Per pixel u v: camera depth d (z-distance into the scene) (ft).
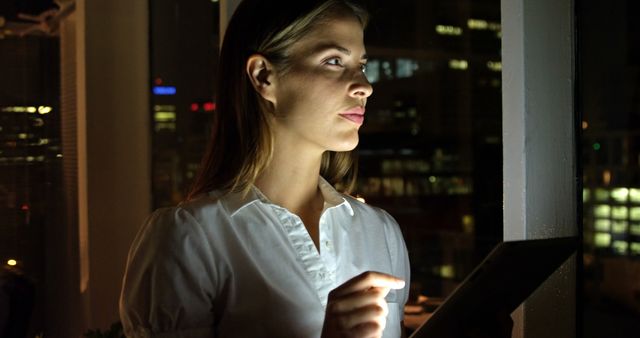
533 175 4.37
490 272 2.85
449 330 2.93
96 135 9.98
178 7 10.55
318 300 3.66
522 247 2.93
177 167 10.62
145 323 3.52
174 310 3.46
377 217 4.28
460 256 25.55
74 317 10.73
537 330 4.45
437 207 41.27
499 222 5.29
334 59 3.70
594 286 7.37
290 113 3.74
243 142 3.84
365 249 4.05
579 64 4.47
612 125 6.62
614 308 7.79
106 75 10.02
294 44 3.70
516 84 4.38
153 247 3.58
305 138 3.78
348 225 4.05
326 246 3.82
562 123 4.45
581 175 4.48
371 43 7.41
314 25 3.68
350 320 3.15
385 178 46.62
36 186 10.92
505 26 4.46
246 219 3.70
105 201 10.06
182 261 3.50
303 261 3.69
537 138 4.38
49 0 10.87
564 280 4.46
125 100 10.18
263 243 3.67
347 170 4.50
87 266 10.02
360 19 3.93
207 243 3.58
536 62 4.36
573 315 4.46
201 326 3.53
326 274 3.72
